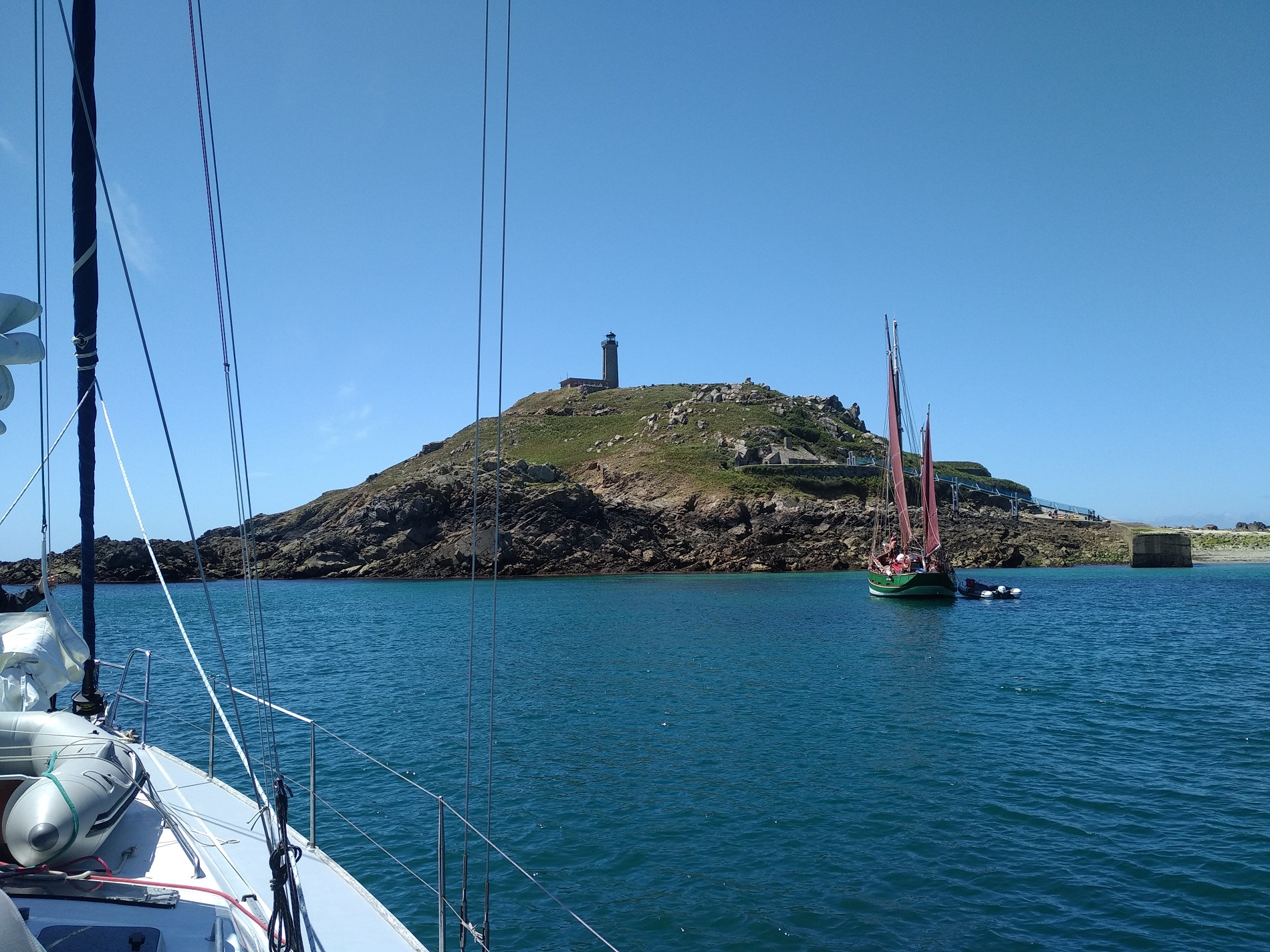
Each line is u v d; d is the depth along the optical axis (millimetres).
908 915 13477
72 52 7152
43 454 9172
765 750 23625
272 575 120188
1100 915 13367
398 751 23578
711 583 101812
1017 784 20078
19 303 7035
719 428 168375
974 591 80438
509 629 56625
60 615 10320
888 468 92375
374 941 7348
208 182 7301
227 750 23406
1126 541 143500
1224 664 39469
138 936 6047
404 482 136750
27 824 6797
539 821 17797
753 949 12523
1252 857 15375
